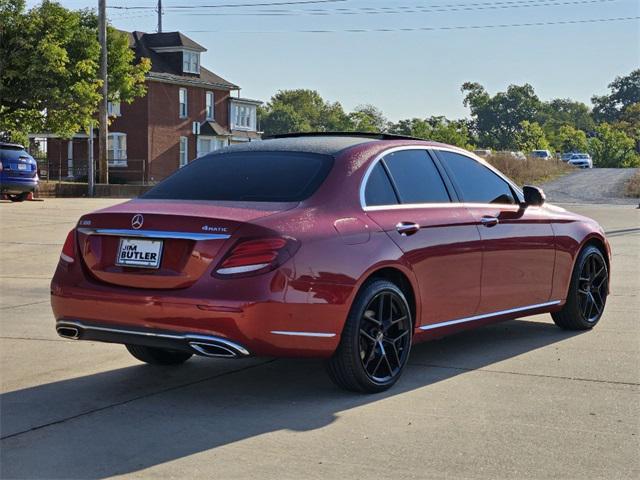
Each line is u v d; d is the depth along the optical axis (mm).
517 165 51875
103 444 4508
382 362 5582
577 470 4133
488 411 5102
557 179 50562
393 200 5816
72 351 6770
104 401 5344
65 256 5535
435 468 4148
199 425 4840
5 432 4707
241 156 6023
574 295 7422
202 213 5145
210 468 4145
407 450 4410
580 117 193500
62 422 4895
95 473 4082
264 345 4961
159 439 4590
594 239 7695
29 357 6551
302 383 5805
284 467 4160
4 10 33312
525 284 6820
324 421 4914
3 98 33781
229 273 4938
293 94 159000
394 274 5691
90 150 34500
